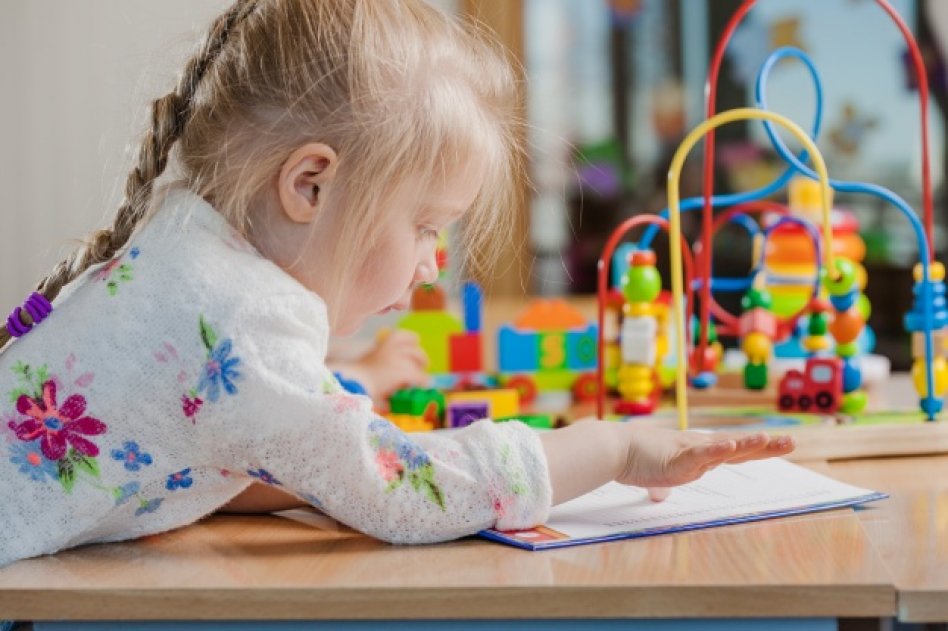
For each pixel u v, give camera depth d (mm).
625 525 764
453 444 769
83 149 2785
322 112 795
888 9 1147
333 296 817
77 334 760
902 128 2869
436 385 1492
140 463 748
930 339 1110
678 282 1013
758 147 2898
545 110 2918
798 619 631
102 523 762
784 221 1483
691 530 761
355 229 803
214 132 810
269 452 730
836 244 1649
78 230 2791
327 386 748
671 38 2908
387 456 746
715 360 1509
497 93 917
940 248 2879
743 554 697
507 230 1018
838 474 971
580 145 2939
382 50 812
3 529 736
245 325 732
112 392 743
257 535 788
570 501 835
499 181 971
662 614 631
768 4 2867
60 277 824
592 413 1335
